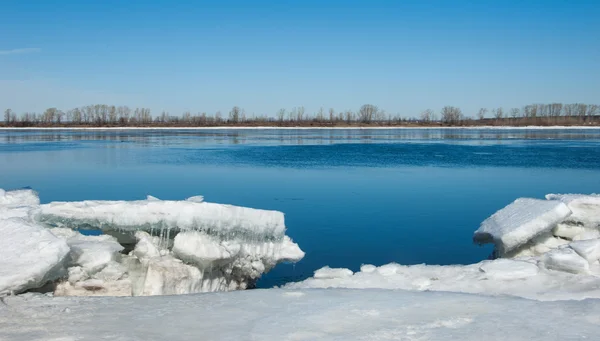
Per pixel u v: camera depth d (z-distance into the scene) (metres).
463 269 10.83
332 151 55.41
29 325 7.20
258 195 26.38
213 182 31.05
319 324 7.26
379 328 7.07
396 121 167.12
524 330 6.92
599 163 41.97
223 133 110.00
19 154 49.75
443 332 6.89
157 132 115.69
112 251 10.66
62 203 11.83
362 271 11.18
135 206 11.45
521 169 37.91
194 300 8.60
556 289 9.45
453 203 24.11
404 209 22.48
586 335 6.71
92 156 47.94
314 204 23.80
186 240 10.88
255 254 12.27
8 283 8.64
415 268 11.10
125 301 8.52
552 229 13.14
